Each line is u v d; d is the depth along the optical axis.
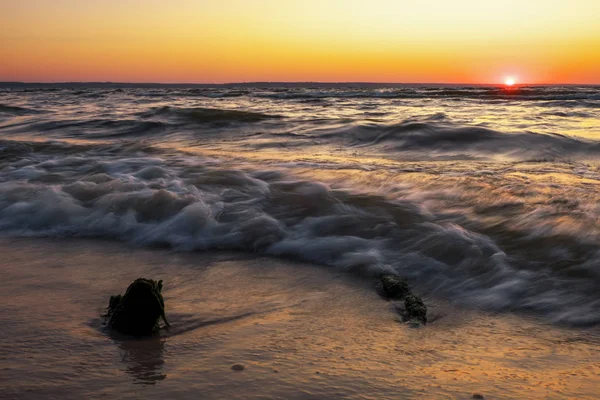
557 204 5.85
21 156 10.17
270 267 5.14
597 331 3.71
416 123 13.21
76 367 3.10
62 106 27.00
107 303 4.22
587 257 4.59
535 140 11.07
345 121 14.96
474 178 7.31
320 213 6.20
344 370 3.10
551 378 3.03
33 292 4.47
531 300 4.19
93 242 5.95
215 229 6.00
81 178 8.16
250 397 2.74
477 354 3.37
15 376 2.97
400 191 6.82
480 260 4.81
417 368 3.15
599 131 12.85
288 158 9.76
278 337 3.61
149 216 6.45
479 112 20.23
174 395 2.76
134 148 11.00
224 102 31.19
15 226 6.45
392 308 4.20
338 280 4.80
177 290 4.58
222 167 8.60
